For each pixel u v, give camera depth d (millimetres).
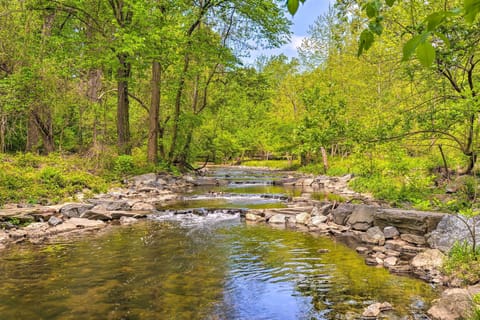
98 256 7621
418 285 5898
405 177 12867
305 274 6547
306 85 31859
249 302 5363
